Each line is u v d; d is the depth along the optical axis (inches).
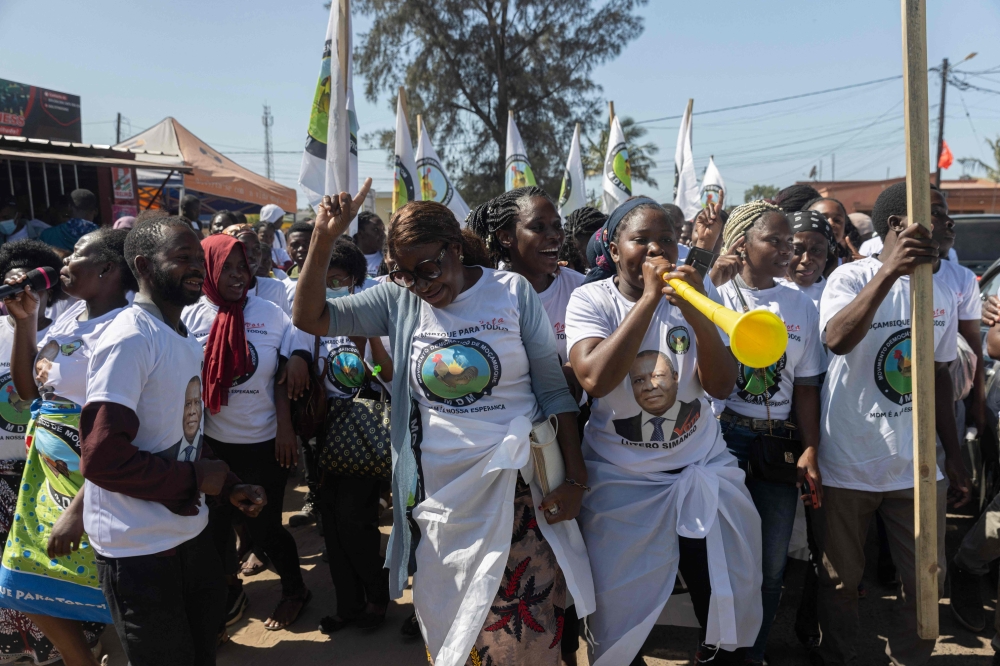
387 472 124.5
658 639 132.8
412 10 908.6
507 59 969.5
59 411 102.3
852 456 105.7
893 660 109.7
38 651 121.3
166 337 90.2
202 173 609.6
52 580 103.0
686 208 256.5
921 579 87.7
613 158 264.7
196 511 90.7
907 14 81.5
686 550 93.1
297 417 133.7
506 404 91.4
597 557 96.0
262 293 166.9
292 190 697.0
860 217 235.5
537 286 123.1
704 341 84.4
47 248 123.1
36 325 111.1
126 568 87.0
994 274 192.5
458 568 88.7
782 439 106.3
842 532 108.7
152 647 88.2
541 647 88.6
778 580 108.4
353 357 131.0
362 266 147.3
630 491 94.9
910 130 83.3
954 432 114.1
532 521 91.1
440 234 86.4
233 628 138.6
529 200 119.0
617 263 95.7
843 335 98.1
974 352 136.4
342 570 133.0
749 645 94.3
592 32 955.3
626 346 83.8
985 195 1318.9
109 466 82.0
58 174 434.9
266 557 162.7
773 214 110.5
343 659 127.2
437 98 952.3
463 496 88.9
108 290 104.4
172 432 91.4
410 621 133.0
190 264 92.0
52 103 567.8
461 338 90.1
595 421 99.3
